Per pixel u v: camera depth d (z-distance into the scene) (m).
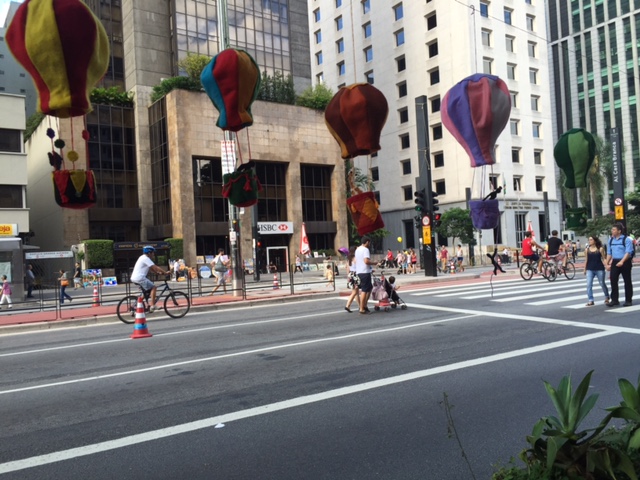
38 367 7.86
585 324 9.35
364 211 5.08
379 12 56.28
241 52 5.45
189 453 4.14
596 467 2.22
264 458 3.99
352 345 8.36
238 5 49.59
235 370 6.94
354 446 4.16
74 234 41.44
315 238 48.12
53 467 3.96
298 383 6.14
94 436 4.62
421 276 26.00
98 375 7.06
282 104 45.31
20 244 20.33
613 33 81.06
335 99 5.19
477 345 7.93
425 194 24.28
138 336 10.30
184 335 10.34
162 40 47.09
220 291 20.62
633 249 11.34
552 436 2.36
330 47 63.75
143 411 5.30
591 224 44.59
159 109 43.16
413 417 4.79
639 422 2.26
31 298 23.14
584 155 6.61
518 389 5.54
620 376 5.86
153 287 13.57
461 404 5.11
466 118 5.97
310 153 46.66
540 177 51.34
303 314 12.98
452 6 48.28
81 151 41.34
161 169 43.12
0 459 4.15
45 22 3.72
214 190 42.19
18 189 34.91
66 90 3.83
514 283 18.97
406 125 53.53
